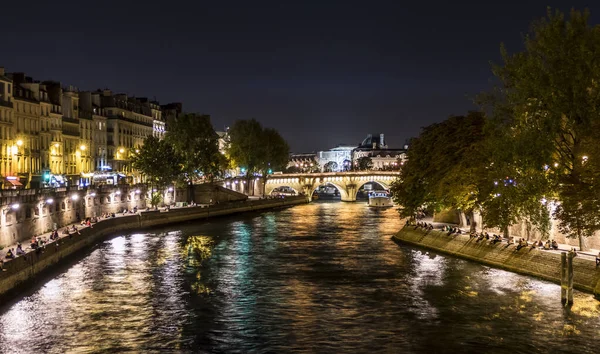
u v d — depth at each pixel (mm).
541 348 51531
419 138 109562
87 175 160750
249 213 177375
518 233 91562
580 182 63219
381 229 130625
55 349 51656
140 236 116625
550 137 64188
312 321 59156
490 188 79500
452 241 93938
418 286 71438
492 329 56000
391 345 52719
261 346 52719
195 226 137125
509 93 69125
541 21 65875
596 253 73688
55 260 80562
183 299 66750
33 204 92375
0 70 126438
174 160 150750
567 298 62125
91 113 171500
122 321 58938
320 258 90812
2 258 70625
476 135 93750
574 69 63188
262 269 82562
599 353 50438
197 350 51844
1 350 51188
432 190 98812
